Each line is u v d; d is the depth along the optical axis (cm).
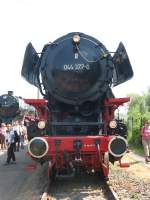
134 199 972
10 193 1103
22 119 2817
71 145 1074
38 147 1054
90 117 1202
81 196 1030
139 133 2272
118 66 1185
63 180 1246
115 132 1170
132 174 1345
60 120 1193
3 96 2888
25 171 1516
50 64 1169
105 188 1118
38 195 1052
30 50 1180
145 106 4100
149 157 1736
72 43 1177
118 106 1155
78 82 1157
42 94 1196
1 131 2664
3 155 2233
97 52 1175
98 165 1130
